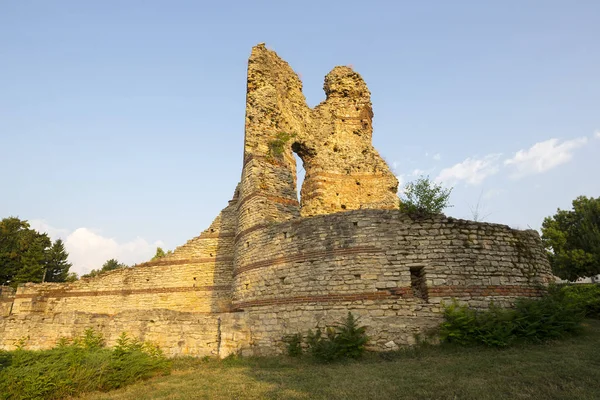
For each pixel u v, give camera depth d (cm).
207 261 2781
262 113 2380
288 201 2169
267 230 1853
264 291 1744
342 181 2706
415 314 1437
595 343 1185
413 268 1525
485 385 884
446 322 1371
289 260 1700
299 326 1553
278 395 933
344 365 1259
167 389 1116
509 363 1055
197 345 1700
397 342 1402
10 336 2039
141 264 2870
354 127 2920
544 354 1107
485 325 1311
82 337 1869
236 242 2139
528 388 838
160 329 1759
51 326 1994
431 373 1027
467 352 1234
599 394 770
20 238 5228
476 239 1541
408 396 853
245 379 1167
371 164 2761
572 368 945
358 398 861
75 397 1086
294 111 2755
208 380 1199
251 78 2491
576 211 4288
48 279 5778
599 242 3788
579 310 1412
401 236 1559
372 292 1500
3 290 2998
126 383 1226
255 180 2106
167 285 2773
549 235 4238
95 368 1191
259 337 1622
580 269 3838
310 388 980
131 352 1392
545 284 1555
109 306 2811
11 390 1002
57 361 1192
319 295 1566
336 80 3017
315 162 2712
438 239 1538
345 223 1630
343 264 1570
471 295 1455
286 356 1485
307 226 1703
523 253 1570
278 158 2281
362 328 1417
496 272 1504
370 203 2652
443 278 1479
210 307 2658
